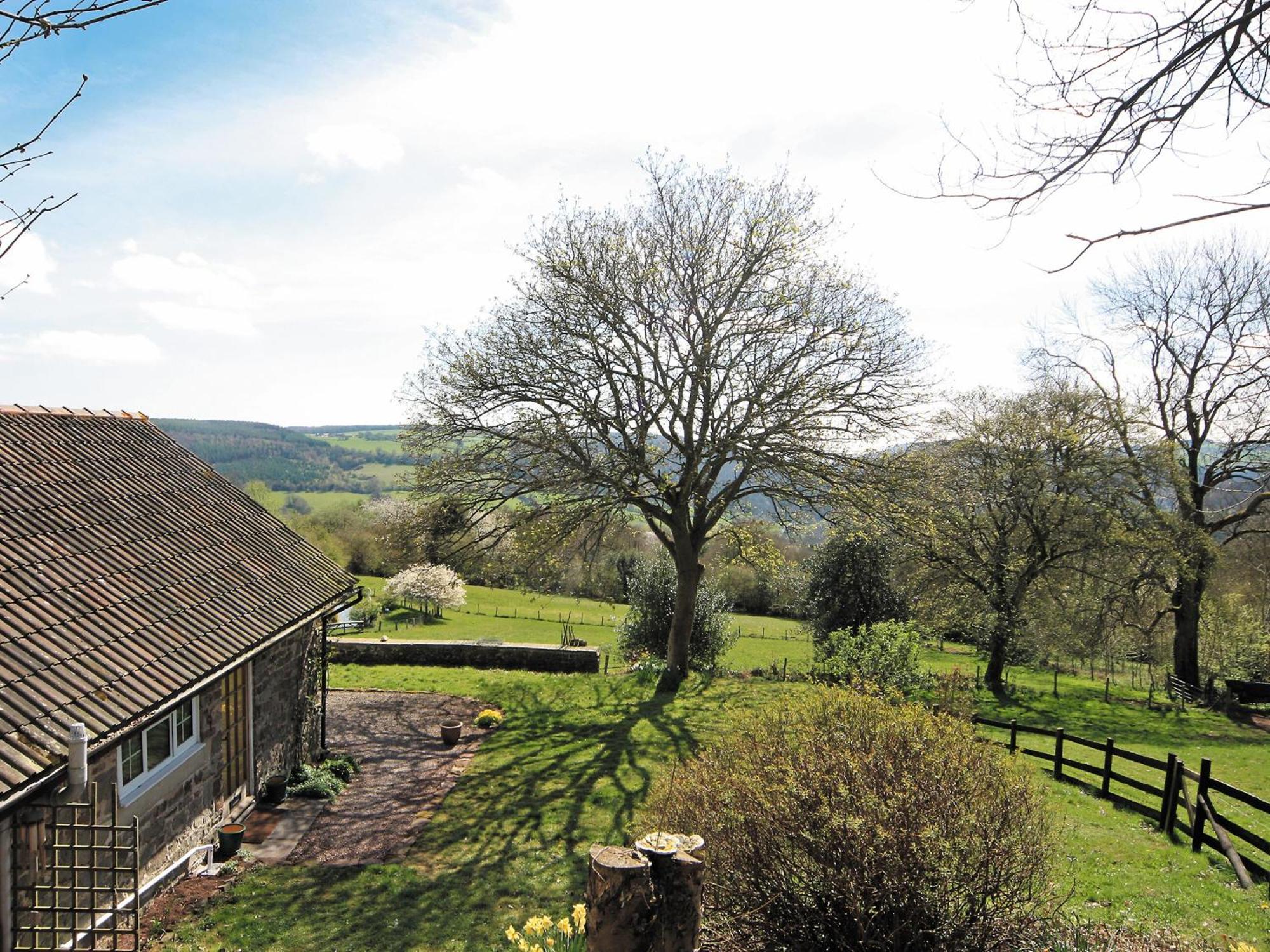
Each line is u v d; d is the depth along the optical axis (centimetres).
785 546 3391
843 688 791
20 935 652
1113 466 2455
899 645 1800
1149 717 2320
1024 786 650
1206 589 2806
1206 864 999
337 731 1672
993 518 2558
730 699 1959
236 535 1226
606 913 330
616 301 1872
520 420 1903
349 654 2366
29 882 667
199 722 994
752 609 4288
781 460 1864
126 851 668
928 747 650
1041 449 2477
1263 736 2102
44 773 598
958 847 579
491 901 933
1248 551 2852
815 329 1862
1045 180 315
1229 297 2212
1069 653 2620
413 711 1852
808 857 611
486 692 2039
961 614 2597
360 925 862
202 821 998
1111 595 2483
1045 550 2498
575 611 4438
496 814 1219
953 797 609
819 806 606
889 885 574
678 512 2112
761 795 620
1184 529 2450
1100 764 1683
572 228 1941
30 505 930
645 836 369
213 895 908
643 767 1456
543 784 1359
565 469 1869
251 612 1020
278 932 839
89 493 1042
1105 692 2775
